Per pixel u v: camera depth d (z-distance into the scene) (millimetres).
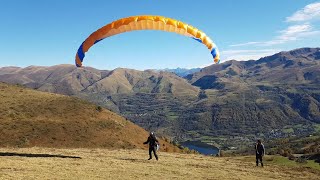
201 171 21766
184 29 25750
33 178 16500
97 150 29953
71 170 19078
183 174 20297
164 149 62875
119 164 22156
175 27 25391
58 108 71438
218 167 23922
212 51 27219
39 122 62156
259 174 22484
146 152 30812
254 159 32031
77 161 22422
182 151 68625
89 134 63219
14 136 55125
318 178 22625
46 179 16531
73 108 73250
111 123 71375
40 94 81125
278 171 24156
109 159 24219
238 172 22531
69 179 16875
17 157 22781
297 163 35781
